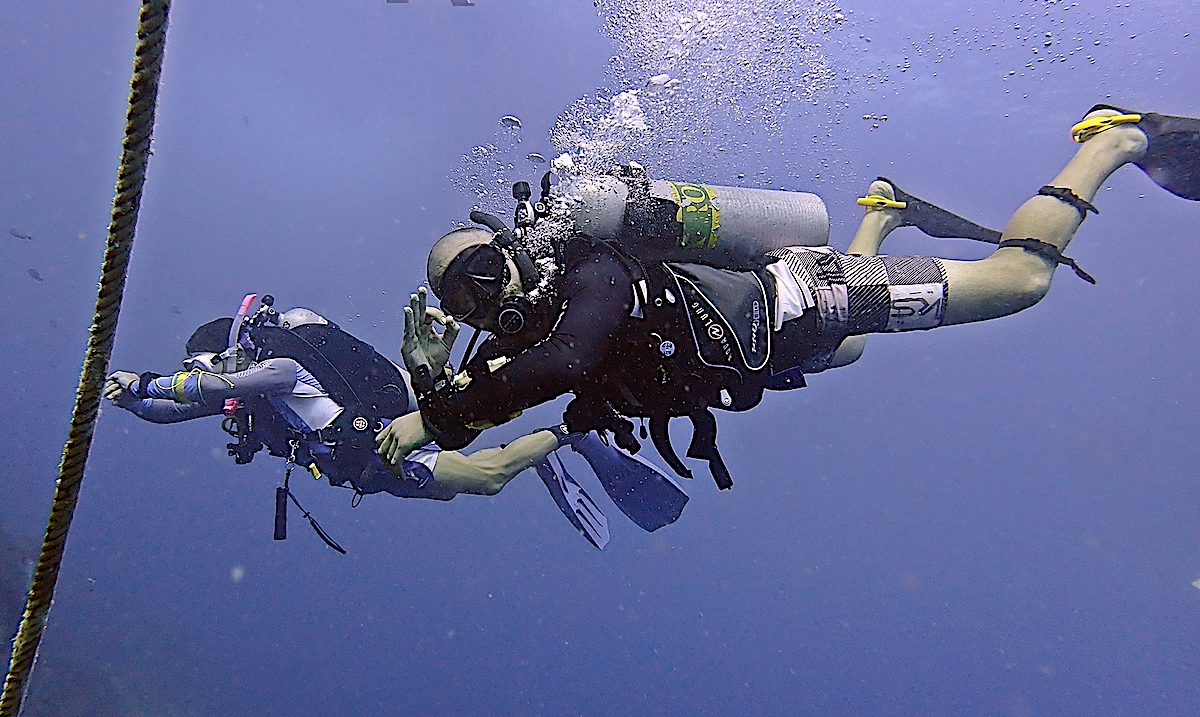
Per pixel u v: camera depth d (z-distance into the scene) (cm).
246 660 2236
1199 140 299
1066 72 967
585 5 1117
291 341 434
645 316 239
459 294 238
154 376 439
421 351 230
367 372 437
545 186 253
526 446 449
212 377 423
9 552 1277
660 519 468
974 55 951
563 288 237
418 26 1525
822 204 278
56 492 140
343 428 435
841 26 941
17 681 146
